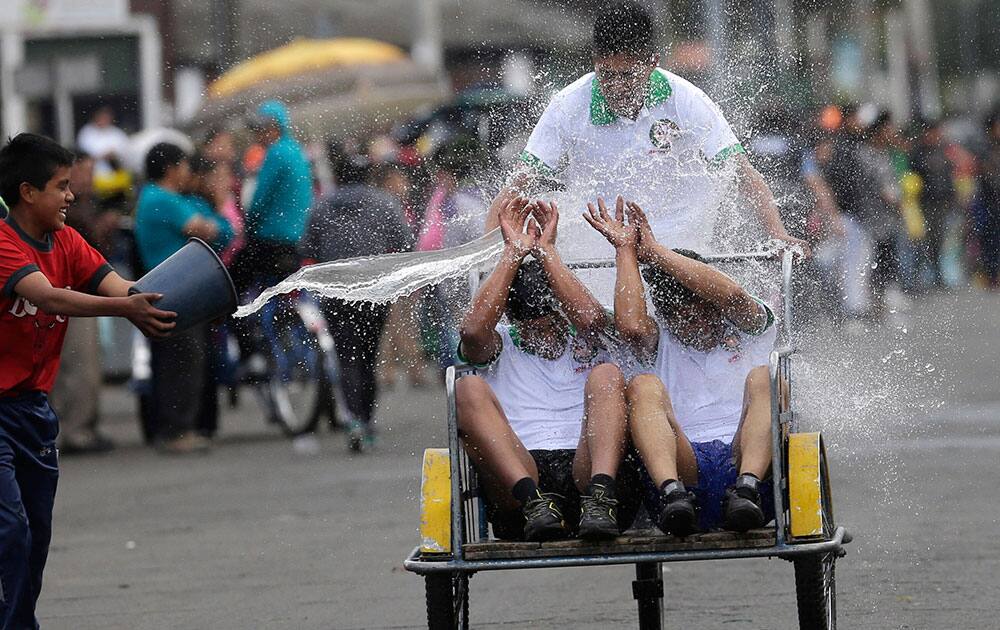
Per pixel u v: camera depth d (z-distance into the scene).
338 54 54.47
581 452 13.55
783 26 45.91
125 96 63.47
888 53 82.06
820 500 12.77
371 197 31.55
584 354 14.45
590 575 19.30
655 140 16.28
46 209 14.01
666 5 41.16
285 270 31.27
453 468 12.77
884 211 48.72
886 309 49.41
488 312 14.05
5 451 13.88
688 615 16.80
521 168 16.45
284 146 31.14
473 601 17.95
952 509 21.66
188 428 32.25
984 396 32.12
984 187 63.19
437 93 54.97
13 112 63.31
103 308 13.62
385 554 20.64
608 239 14.33
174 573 20.06
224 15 64.62
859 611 16.58
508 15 70.31
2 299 13.81
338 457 29.84
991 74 94.38
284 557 20.73
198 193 31.14
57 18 63.62
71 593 19.14
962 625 15.88
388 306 30.28
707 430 14.24
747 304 14.21
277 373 31.86
